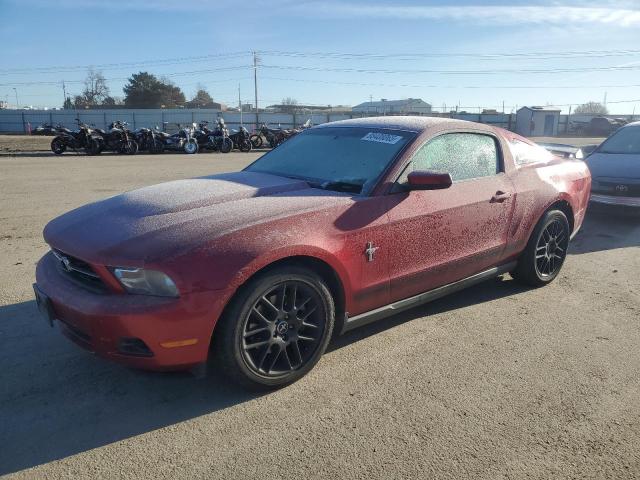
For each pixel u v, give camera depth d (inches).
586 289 191.2
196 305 104.0
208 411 112.7
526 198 173.0
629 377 128.3
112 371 128.3
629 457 99.2
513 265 180.1
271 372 118.6
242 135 940.0
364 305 134.0
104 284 108.0
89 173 513.3
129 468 95.0
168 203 126.6
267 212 119.0
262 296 113.1
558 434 105.7
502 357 137.6
